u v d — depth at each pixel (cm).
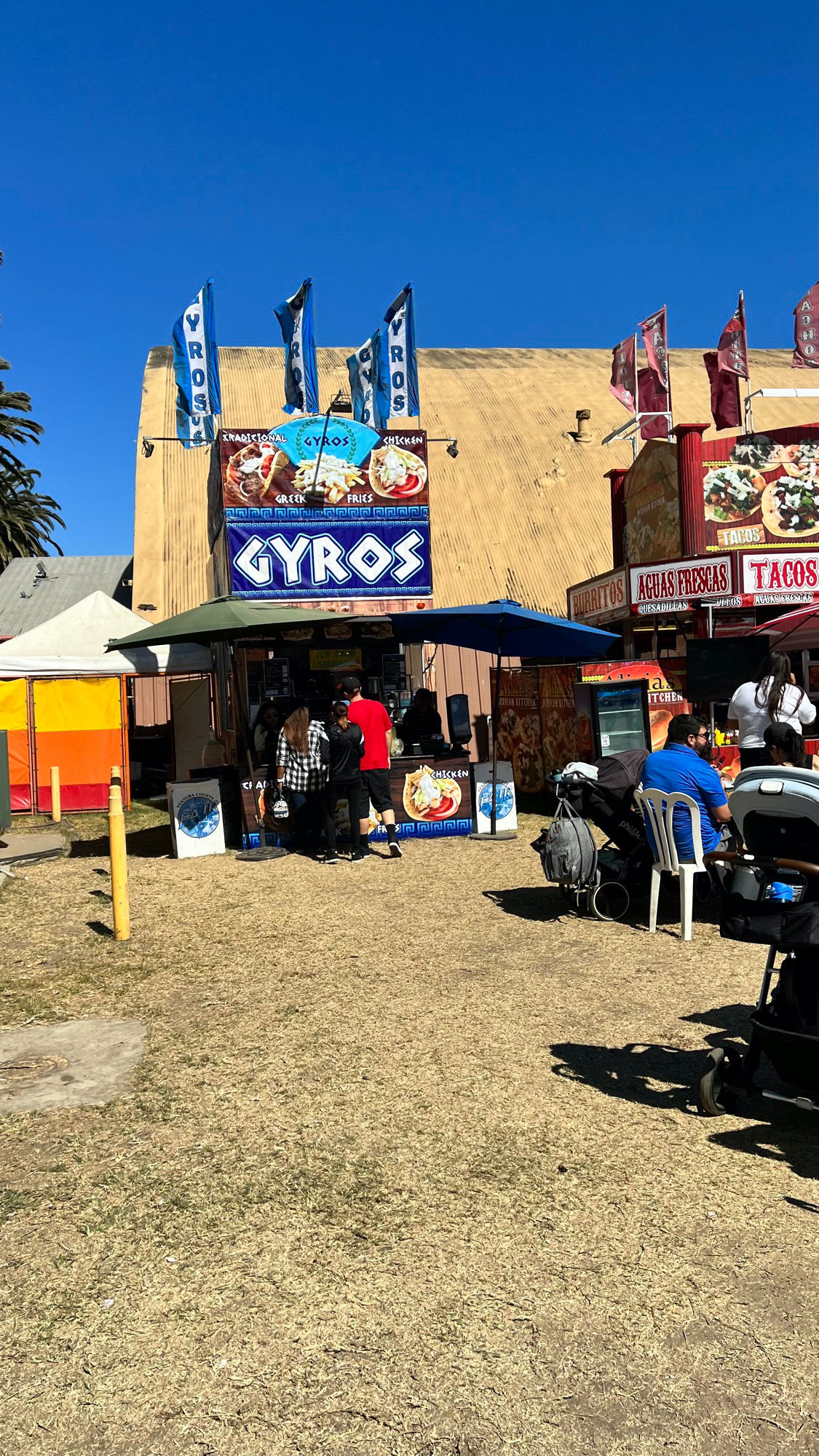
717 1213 343
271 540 1459
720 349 1600
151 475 3256
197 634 1073
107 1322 289
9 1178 377
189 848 1128
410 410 1536
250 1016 564
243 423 3775
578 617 1792
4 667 1552
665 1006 563
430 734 1291
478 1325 284
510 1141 400
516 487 3272
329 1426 246
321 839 1179
